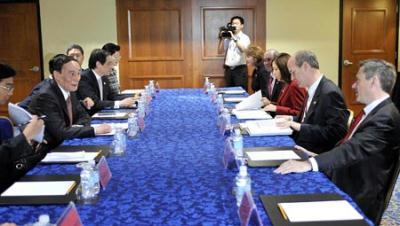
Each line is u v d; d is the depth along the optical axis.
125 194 1.64
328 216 1.39
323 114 2.79
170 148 2.36
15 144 2.14
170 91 5.30
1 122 2.36
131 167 2.00
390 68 2.19
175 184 1.75
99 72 4.25
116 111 3.82
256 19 6.56
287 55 3.72
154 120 3.25
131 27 6.55
